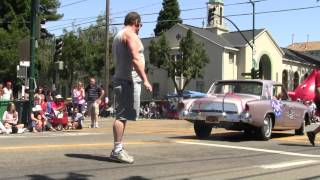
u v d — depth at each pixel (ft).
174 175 23.27
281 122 46.98
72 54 197.36
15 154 26.35
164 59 179.22
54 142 34.27
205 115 43.93
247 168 26.71
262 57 211.20
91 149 29.76
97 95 64.39
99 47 202.69
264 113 44.01
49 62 177.58
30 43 61.46
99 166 24.06
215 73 189.88
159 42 180.45
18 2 157.07
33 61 60.85
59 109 60.18
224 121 43.14
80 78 207.00
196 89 193.36
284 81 225.76
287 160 30.81
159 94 200.95
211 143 38.55
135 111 24.99
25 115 57.62
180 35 195.31
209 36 195.31
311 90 52.70
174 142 37.70
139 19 24.85
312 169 27.53
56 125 57.93
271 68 212.64
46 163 24.13
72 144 32.48
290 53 248.11
